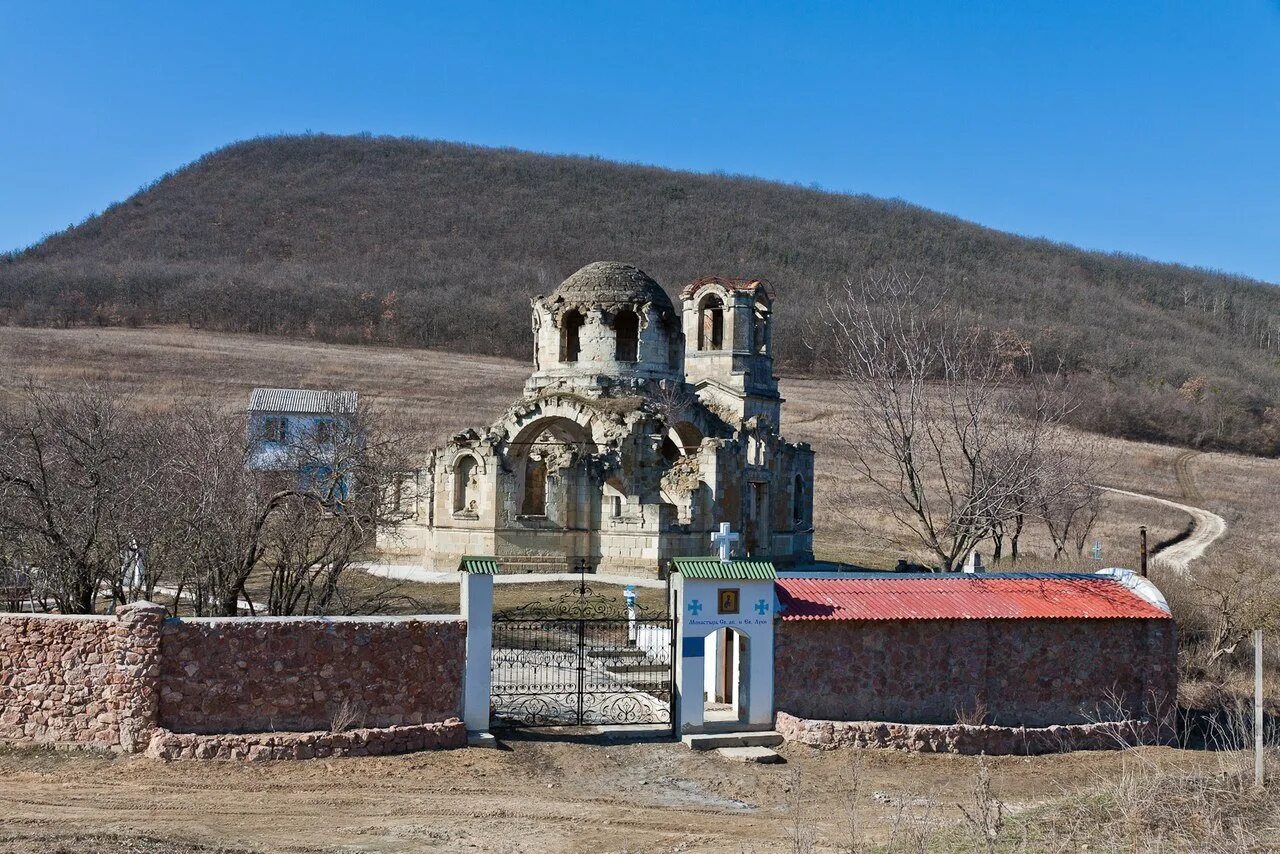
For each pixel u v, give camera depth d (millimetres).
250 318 197375
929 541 50781
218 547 37125
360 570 49781
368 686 29766
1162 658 35844
